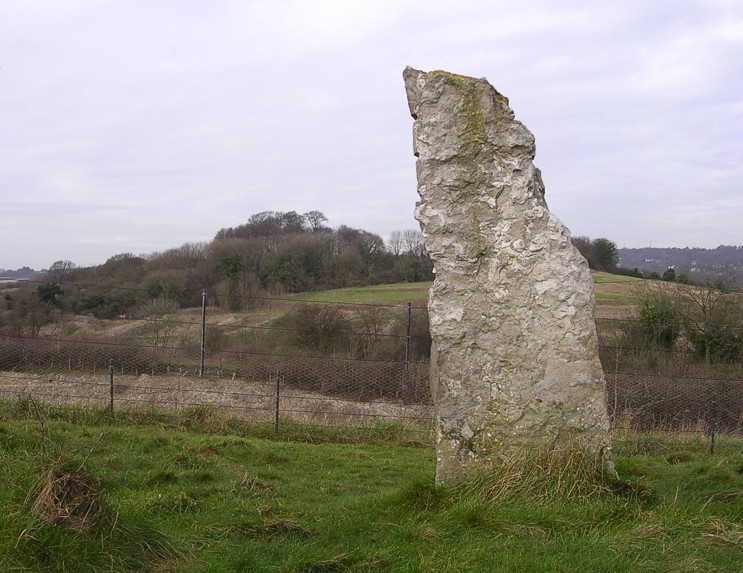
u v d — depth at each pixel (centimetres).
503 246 636
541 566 422
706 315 1928
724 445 1030
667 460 880
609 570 418
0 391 1402
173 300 2328
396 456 966
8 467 472
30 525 399
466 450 623
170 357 1886
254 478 699
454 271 639
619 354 1867
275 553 471
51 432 789
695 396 1473
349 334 1945
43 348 1827
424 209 647
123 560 410
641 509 536
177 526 516
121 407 1177
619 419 1270
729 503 551
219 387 1636
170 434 954
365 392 1644
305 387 1678
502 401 623
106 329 2100
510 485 575
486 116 645
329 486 736
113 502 514
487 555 445
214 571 420
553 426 614
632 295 2128
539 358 622
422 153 651
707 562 425
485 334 631
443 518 521
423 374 1667
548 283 627
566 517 516
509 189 640
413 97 664
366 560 447
